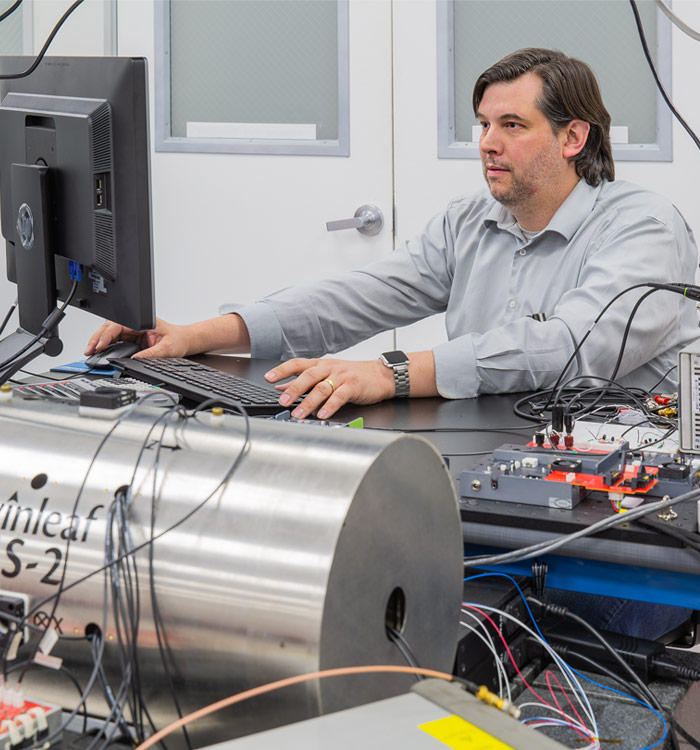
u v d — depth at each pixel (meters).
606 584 1.00
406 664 0.72
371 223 2.84
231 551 0.67
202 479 0.70
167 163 3.01
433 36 2.72
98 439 0.77
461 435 1.36
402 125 2.79
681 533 0.94
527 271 1.91
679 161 2.57
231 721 0.67
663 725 0.86
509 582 1.02
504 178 1.83
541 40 2.65
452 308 2.03
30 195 1.45
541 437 1.22
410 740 0.56
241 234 2.98
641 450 1.18
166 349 1.77
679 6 2.50
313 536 0.64
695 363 1.14
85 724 0.72
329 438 0.70
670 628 1.10
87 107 1.34
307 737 0.57
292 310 1.94
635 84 2.58
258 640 0.65
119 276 1.36
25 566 0.75
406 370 1.57
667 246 1.76
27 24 3.08
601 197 1.87
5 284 3.23
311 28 2.84
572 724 0.84
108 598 0.71
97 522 0.73
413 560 0.72
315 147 2.87
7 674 0.74
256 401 1.44
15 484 0.77
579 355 1.62
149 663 0.70
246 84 2.92
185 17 2.94
